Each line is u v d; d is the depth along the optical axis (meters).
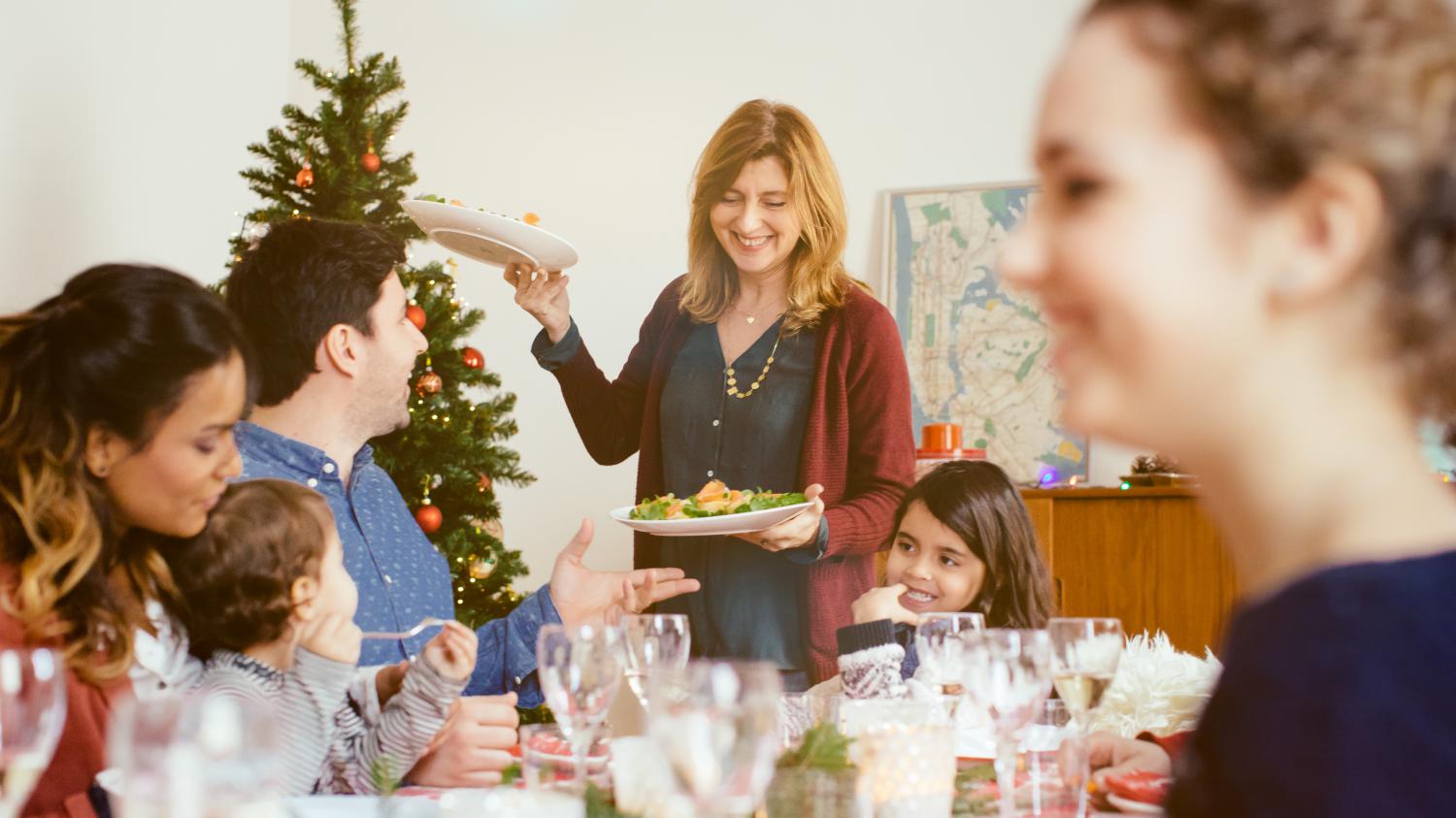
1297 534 0.42
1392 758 0.36
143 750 0.65
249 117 4.89
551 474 4.82
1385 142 0.39
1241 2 0.40
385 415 1.95
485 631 1.80
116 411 1.25
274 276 1.84
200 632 1.43
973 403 4.45
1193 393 0.42
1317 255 0.40
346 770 1.42
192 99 4.51
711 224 2.55
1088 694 1.09
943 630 1.34
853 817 0.92
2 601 1.21
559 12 5.07
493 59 5.11
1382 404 0.42
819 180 2.43
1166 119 0.41
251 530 1.43
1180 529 3.47
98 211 4.02
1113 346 0.42
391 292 1.92
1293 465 0.42
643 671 1.23
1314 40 0.39
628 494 4.77
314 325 1.83
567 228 4.98
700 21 4.93
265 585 1.42
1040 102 0.44
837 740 0.97
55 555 1.22
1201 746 0.42
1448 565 0.40
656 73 4.96
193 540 1.42
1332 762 0.37
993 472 2.18
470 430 3.39
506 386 4.88
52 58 3.81
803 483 2.46
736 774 0.74
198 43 4.55
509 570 3.47
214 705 0.66
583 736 1.07
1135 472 3.70
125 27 4.14
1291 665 0.39
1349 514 0.41
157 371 1.24
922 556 2.15
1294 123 0.39
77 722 1.23
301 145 3.46
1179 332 0.41
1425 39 0.40
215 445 1.31
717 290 2.59
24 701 0.80
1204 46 0.40
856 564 2.50
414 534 1.97
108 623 1.26
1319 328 0.41
